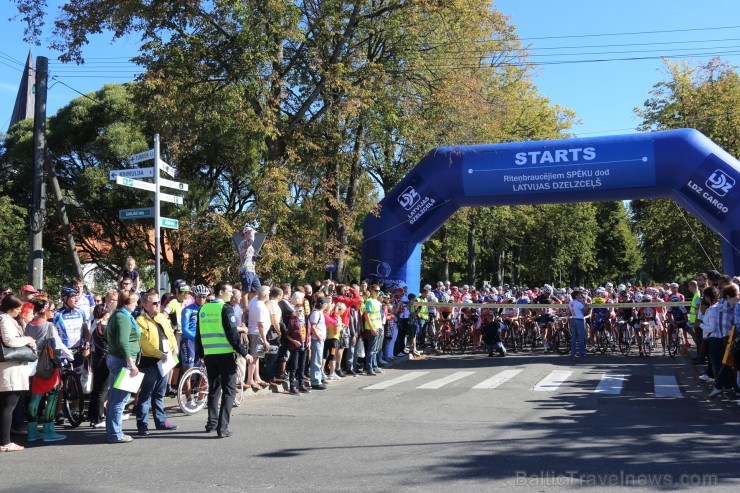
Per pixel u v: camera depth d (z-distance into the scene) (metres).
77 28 18.50
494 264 47.00
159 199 12.48
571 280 61.66
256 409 10.12
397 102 21.48
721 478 5.65
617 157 16.94
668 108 33.12
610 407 9.63
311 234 20.39
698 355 15.12
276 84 19.00
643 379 12.89
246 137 19.58
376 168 29.47
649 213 35.38
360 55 21.06
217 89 19.03
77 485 5.79
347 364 14.81
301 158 20.27
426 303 18.55
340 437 7.69
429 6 20.88
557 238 46.19
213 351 7.98
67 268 28.72
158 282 12.30
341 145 21.09
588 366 15.26
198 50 18.45
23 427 8.55
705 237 32.19
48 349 8.02
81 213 27.75
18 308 7.55
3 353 7.39
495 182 18.02
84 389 9.18
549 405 9.86
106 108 27.39
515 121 36.56
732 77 32.28
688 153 16.50
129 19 18.56
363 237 20.11
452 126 22.50
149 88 17.80
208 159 25.55
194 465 6.45
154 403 8.55
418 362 17.72
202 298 10.84
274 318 11.79
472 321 20.55
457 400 10.45
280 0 18.03
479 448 6.92
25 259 28.00
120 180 11.90
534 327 20.95
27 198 29.61
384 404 10.27
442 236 36.62
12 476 6.19
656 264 43.00
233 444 7.45
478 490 5.36
